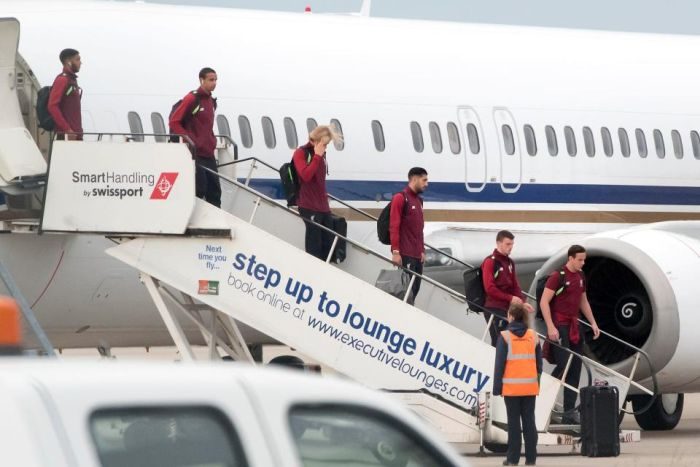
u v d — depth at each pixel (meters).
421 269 43.97
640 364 47.62
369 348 39.62
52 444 10.51
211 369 12.02
